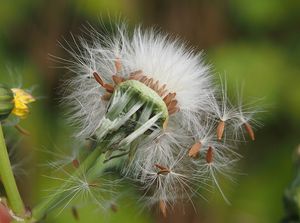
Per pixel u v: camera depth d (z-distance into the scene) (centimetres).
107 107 16
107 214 17
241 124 17
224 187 33
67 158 17
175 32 35
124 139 16
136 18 34
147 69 17
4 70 30
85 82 17
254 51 36
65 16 33
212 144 16
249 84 35
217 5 35
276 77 36
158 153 16
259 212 34
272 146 35
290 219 19
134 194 17
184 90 17
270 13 37
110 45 17
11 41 33
